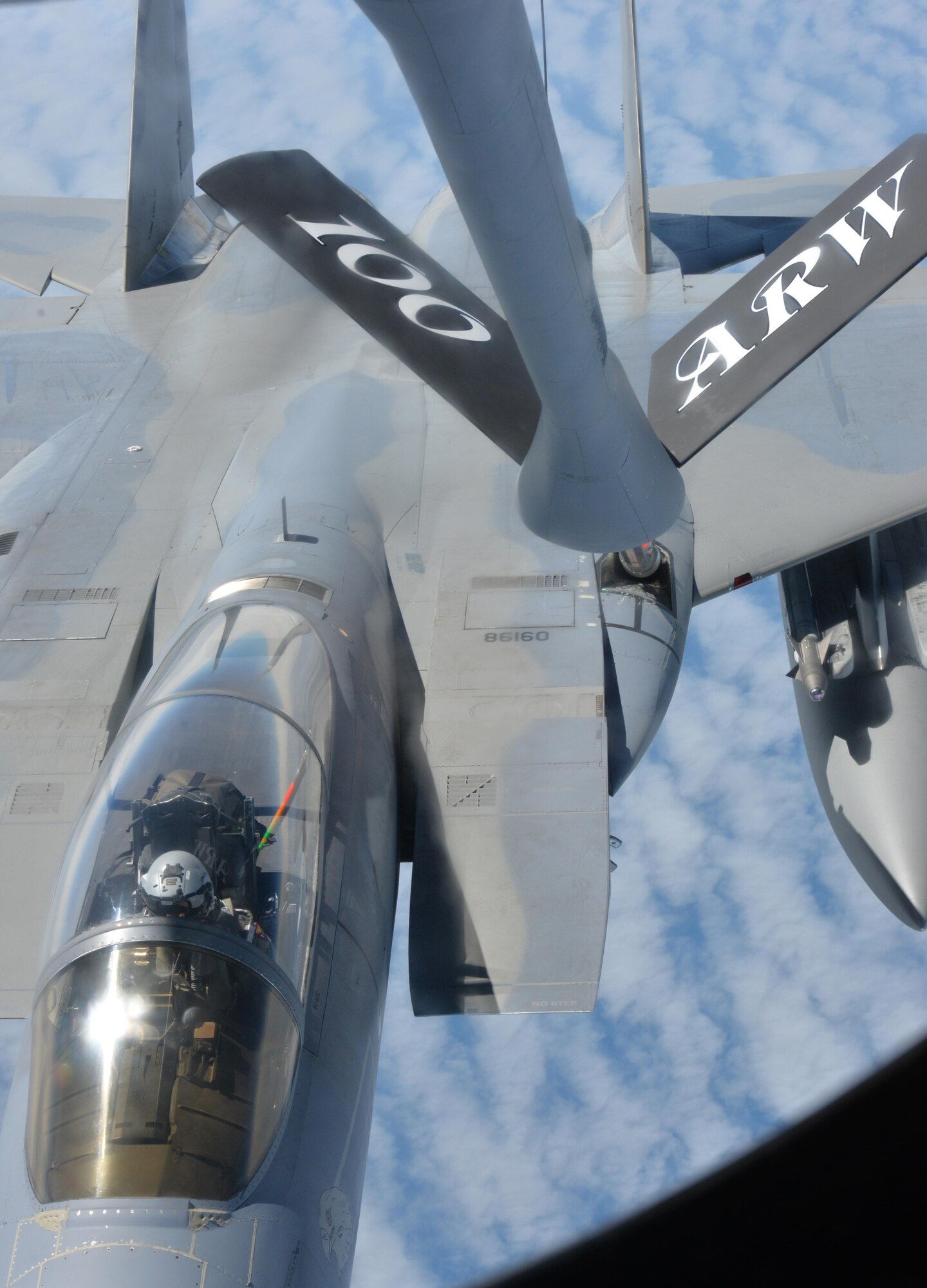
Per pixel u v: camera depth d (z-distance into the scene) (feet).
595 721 30.04
